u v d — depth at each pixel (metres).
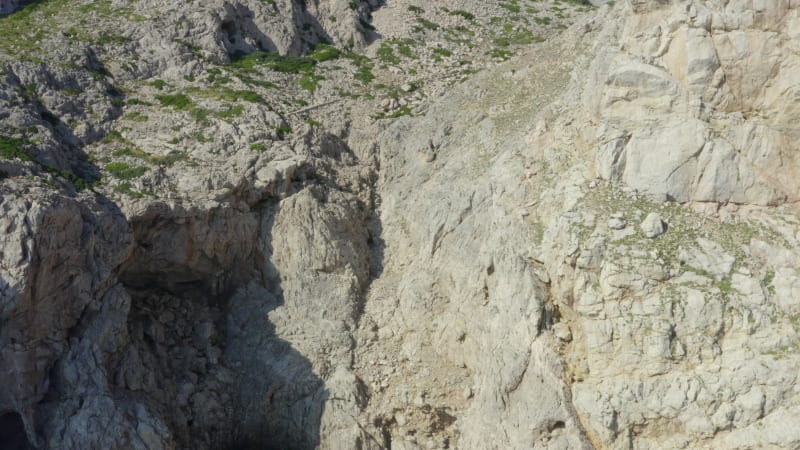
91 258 29.09
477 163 35.16
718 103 29.61
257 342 32.56
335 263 33.66
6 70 35.31
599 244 27.86
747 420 24.97
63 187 30.28
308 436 30.67
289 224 33.75
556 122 33.41
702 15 29.72
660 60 30.45
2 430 27.11
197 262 32.62
